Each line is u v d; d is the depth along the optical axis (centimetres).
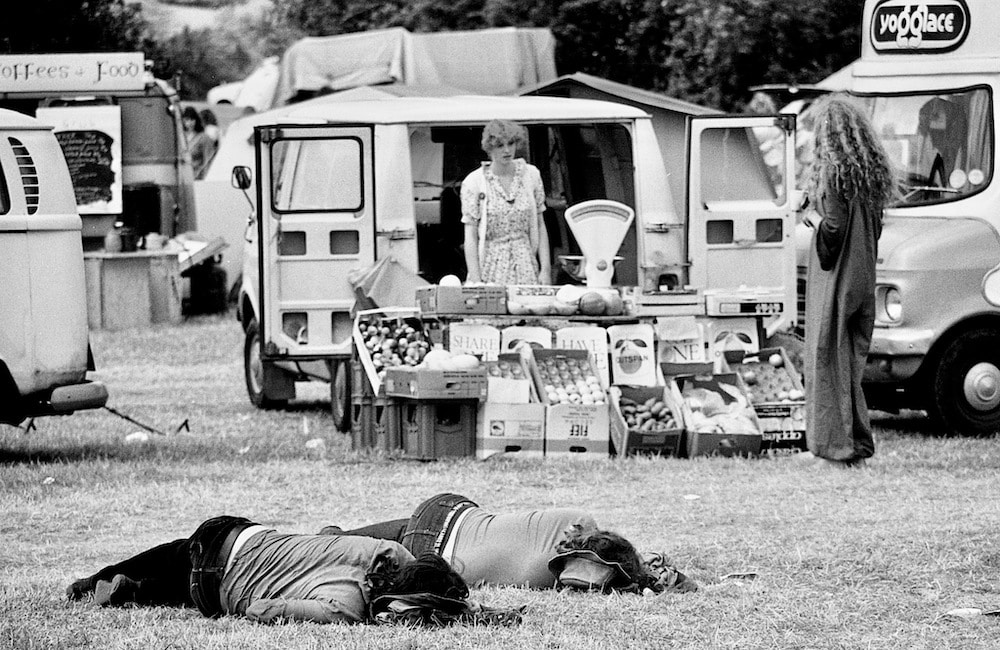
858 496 1527
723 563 1214
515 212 1900
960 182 2066
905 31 2147
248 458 1789
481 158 2211
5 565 1245
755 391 1867
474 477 1653
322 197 2052
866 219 1647
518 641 972
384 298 1961
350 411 1989
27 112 3891
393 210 1991
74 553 1290
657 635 995
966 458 1773
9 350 1708
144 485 1609
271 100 3934
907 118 2133
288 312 1977
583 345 1852
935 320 1966
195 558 1051
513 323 1856
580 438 1773
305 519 1432
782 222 1983
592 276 1881
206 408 2347
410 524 1129
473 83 3591
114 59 3788
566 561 1105
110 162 3738
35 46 4769
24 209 1720
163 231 3972
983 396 1988
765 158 2295
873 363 1994
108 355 3112
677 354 1875
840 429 1689
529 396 1786
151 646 966
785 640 991
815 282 1680
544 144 2186
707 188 2070
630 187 2105
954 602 1096
